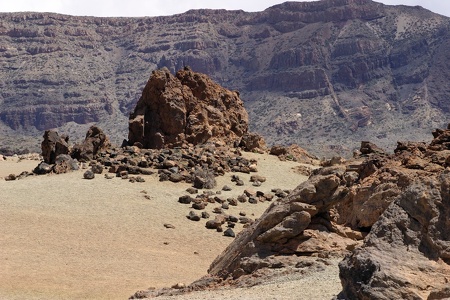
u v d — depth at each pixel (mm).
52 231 55031
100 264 47969
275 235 35062
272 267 34031
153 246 54750
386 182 41812
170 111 86938
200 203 65688
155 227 59500
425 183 26906
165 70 89438
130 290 41594
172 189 70625
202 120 89625
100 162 76688
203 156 80250
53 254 49438
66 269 45906
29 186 68062
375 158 50656
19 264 46062
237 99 98062
